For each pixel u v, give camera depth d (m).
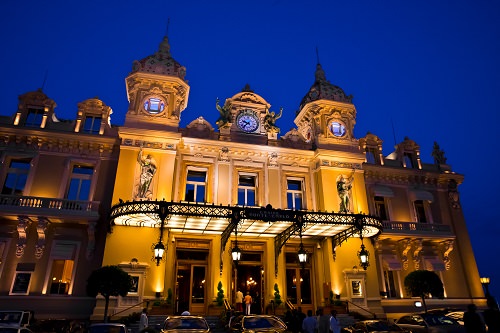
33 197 20.19
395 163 28.55
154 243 19.98
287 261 23.47
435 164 29.72
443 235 25.95
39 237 19.94
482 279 25.83
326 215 19.47
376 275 22.84
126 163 21.14
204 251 22.33
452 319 15.69
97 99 24.09
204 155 23.52
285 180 24.58
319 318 13.95
